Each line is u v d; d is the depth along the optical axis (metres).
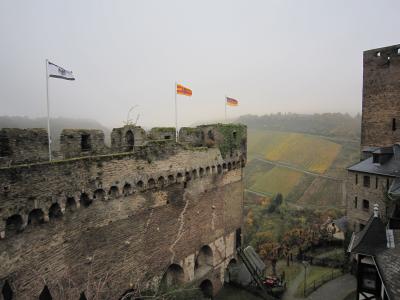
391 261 18.08
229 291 29.69
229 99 36.97
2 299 13.63
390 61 41.59
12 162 15.95
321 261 41.88
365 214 38.38
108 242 19.30
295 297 32.12
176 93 29.23
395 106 41.41
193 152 25.56
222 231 30.00
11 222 14.04
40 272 15.42
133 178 20.52
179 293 23.52
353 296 30.72
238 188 32.16
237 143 31.30
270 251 50.75
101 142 21.89
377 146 43.69
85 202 17.73
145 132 24.30
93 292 18.39
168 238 23.78
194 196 26.08
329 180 97.88
